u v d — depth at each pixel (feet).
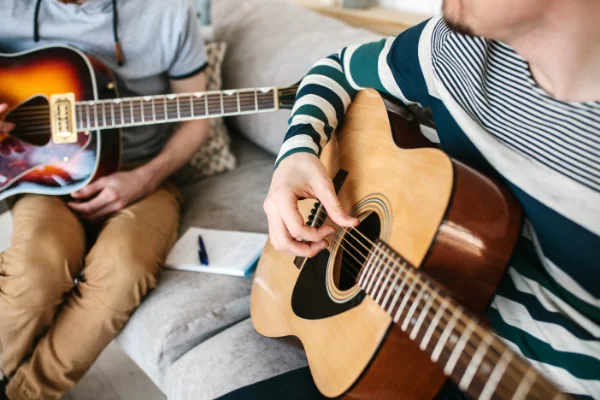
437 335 2.04
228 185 5.18
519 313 2.28
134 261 3.79
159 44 4.66
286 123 5.04
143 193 4.42
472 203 2.19
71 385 3.82
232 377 3.12
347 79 3.26
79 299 3.81
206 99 4.09
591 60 1.88
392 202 2.50
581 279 2.07
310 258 2.99
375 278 2.39
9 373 3.86
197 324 3.62
